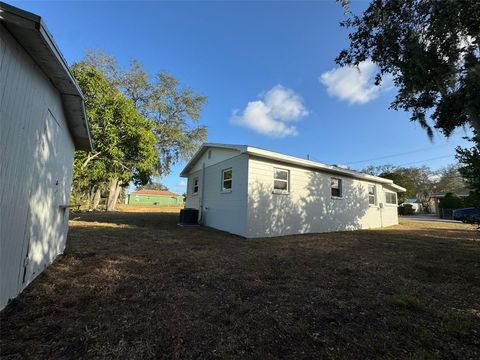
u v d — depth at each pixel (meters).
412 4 6.43
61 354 2.00
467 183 4.63
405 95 7.90
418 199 41.66
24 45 2.83
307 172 10.81
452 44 6.39
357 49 7.73
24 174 3.04
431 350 2.18
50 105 3.96
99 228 9.40
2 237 2.53
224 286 3.68
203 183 12.49
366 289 3.66
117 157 13.98
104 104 13.37
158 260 4.97
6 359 1.91
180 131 23.97
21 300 2.93
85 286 3.46
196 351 2.11
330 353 2.12
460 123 7.86
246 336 2.36
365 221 13.55
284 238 8.68
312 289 3.63
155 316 2.68
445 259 5.54
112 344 2.15
